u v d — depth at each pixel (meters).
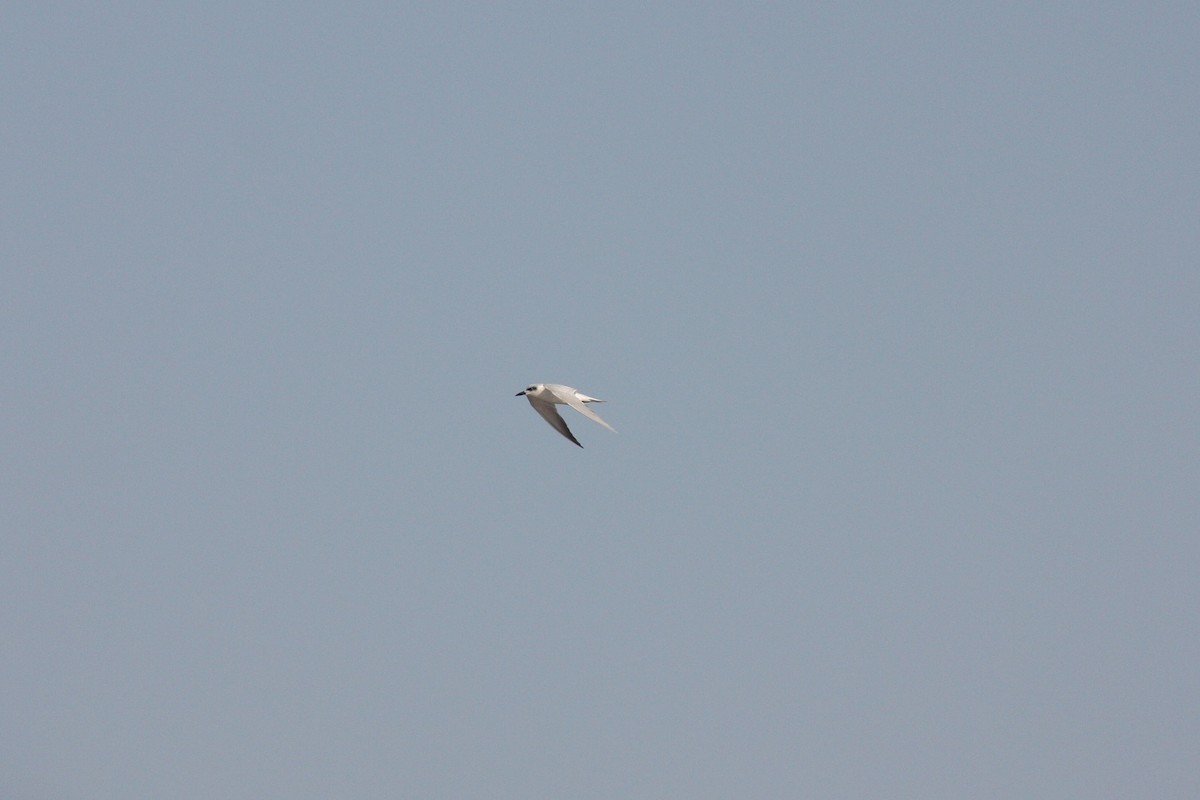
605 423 52.78
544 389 53.97
